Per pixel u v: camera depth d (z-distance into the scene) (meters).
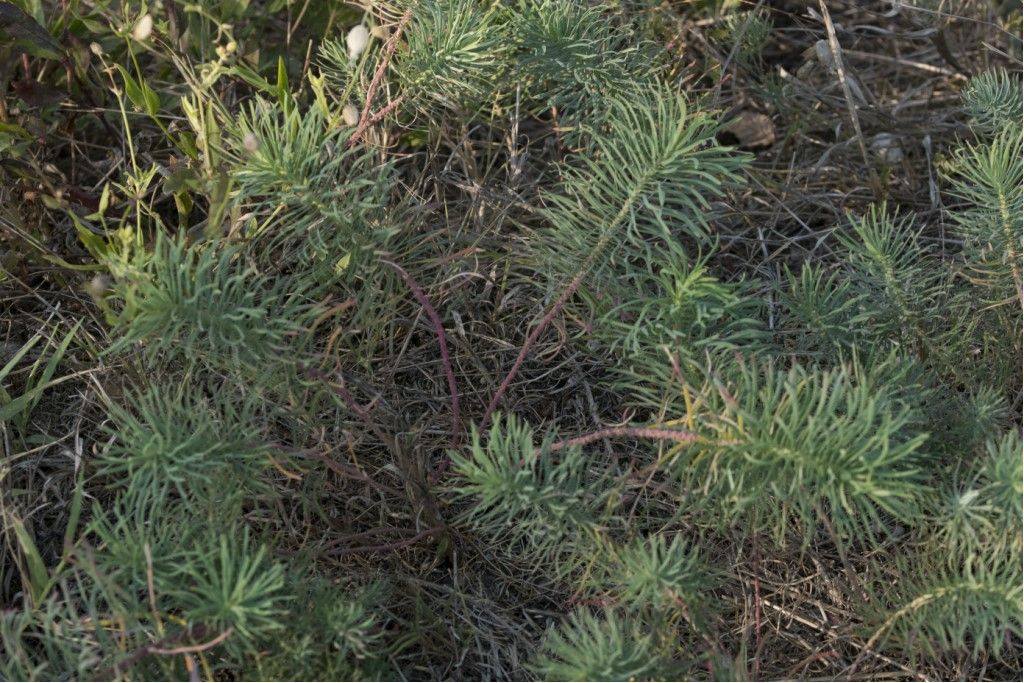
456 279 2.30
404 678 1.85
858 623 1.89
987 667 1.92
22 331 2.39
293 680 1.58
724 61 2.96
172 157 2.27
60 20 2.49
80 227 2.09
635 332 1.73
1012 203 1.96
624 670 1.49
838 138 2.98
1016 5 3.02
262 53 2.80
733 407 1.55
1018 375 2.07
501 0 2.30
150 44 2.47
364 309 1.94
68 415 2.24
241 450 1.71
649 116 1.80
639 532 1.89
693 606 1.64
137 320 1.57
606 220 1.88
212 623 1.50
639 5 2.64
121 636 1.58
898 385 1.77
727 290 1.72
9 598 1.98
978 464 1.80
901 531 1.97
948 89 3.19
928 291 2.01
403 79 2.18
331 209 1.82
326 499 2.07
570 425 2.28
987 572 1.61
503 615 2.00
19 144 2.34
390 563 1.99
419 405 2.29
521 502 1.70
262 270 2.15
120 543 1.55
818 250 2.65
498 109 2.49
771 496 1.69
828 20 2.68
